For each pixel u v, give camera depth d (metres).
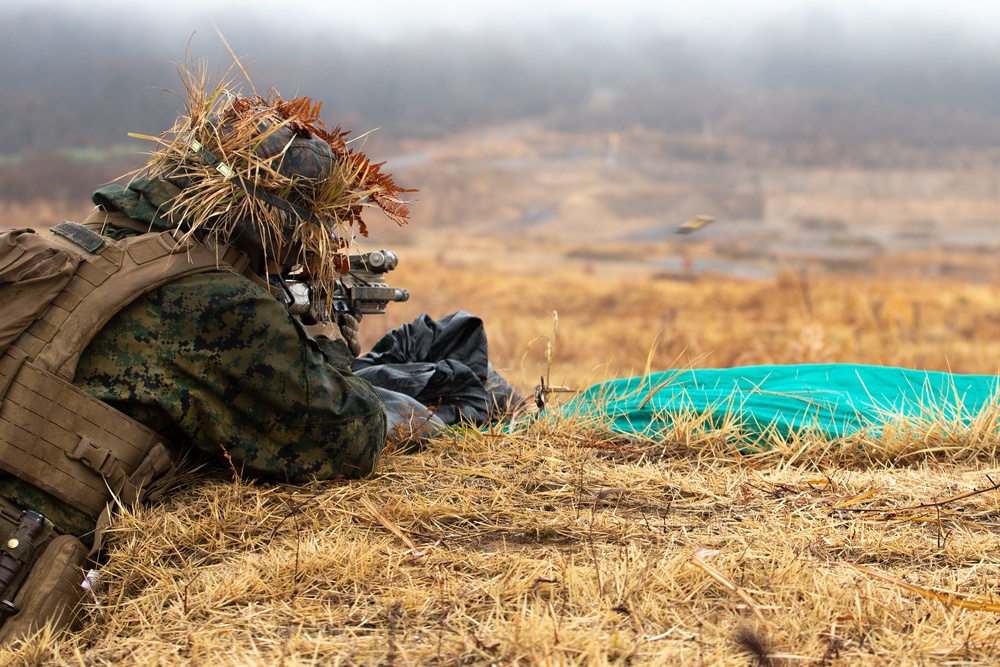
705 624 2.72
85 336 3.28
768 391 5.09
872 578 2.98
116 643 2.86
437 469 3.96
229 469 3.74
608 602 2.83
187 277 3.46
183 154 3.58
